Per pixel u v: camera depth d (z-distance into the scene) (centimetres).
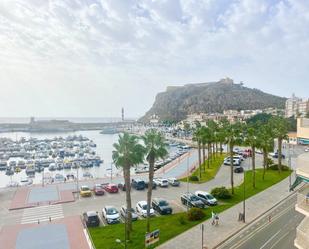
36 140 18575
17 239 3403
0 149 14512
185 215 4094
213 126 8244
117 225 3797
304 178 2139
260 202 4731
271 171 7181
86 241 3331
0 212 4397
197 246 3106
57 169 9825
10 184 7062
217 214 4134
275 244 3141
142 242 3216
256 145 5969
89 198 5156
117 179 6981
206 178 6625
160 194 5378
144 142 3541
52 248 3161
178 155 11369
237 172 7212
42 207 4641
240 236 3378
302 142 2319
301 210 2138
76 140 19138
